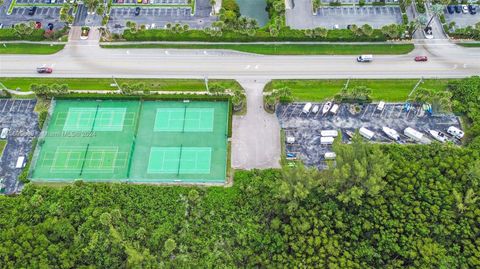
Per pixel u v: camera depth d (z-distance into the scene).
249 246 116.56
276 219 116.31
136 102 147.62
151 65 155.62
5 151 139.00
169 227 120.12
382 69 153.00
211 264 114.00
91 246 113.56
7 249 110.38
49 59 158.12
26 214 121.25
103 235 116.50
